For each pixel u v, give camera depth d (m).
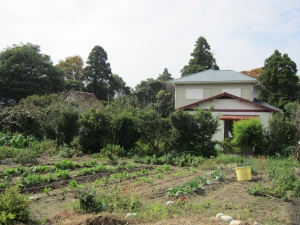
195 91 26.69
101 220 4.84
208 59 44.09
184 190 7.48
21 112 19.16
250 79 25.34
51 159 13.09
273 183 8.74
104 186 8.10
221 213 5.75
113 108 20.66
